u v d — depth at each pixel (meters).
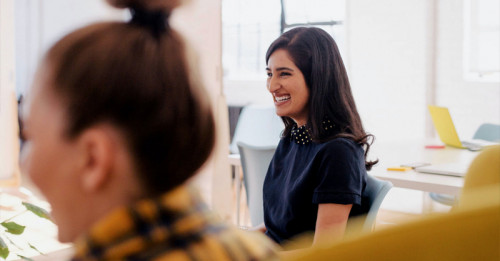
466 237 0.58
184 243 0.50
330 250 0.58
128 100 0.51
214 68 3.21
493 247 0.58
